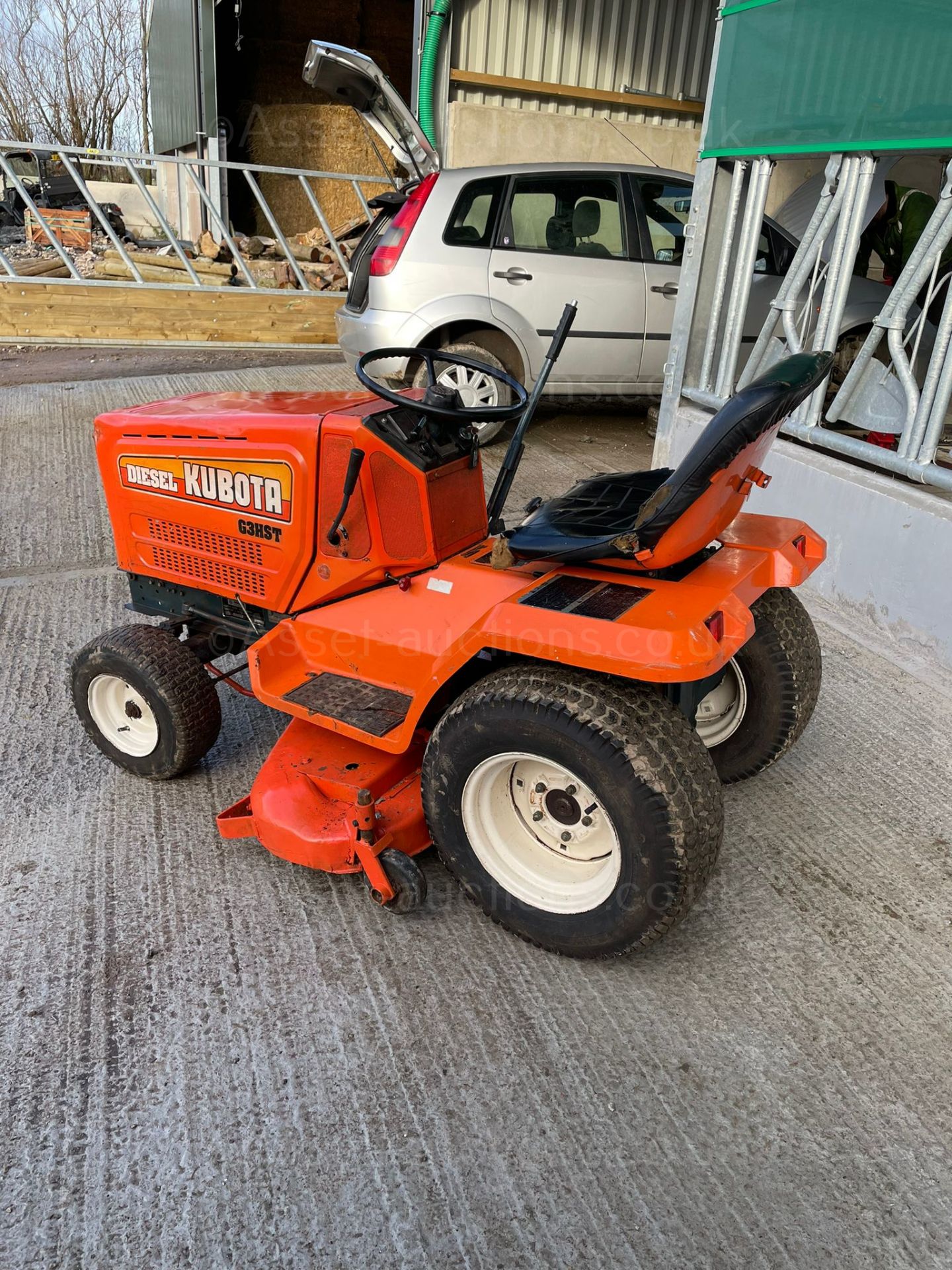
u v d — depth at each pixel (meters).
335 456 2.62
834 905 2.69
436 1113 2.07
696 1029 2.28
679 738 2.13
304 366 9.07
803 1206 1.88
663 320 6.63
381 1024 2.29
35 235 15.74
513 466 3.00
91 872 2.82
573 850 2.43
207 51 13.47
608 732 2.09
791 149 4.44
